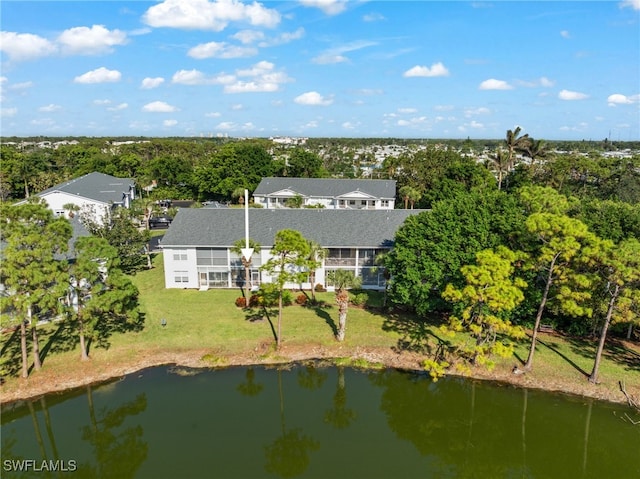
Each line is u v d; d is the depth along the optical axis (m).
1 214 24.02
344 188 77.19
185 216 44.47
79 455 21.95
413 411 26.42
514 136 73.56
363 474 21.12
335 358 30.61
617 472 21.69
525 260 28.06
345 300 31.83
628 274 24.09
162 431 23.70
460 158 83.56
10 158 103.25
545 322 34.25
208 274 42.09
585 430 24.45
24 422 24.16
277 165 98.19
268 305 37.88
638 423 24.72
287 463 21.50
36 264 24.50
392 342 32.28
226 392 27.20
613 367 29.12
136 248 45.84
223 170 88.38
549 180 73.25
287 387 28.00
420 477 21.02
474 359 29.36
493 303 25.17
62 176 99.50
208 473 20.69
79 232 40.56
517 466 22.12
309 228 43.50
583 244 26.92
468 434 24.55
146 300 38.75
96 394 26.38
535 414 25.70
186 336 32.44
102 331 32.47
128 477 20.41
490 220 32.72
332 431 24.45
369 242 41.97
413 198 73.31
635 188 64.31
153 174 96.19
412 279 31.80
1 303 24.09
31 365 27.94
